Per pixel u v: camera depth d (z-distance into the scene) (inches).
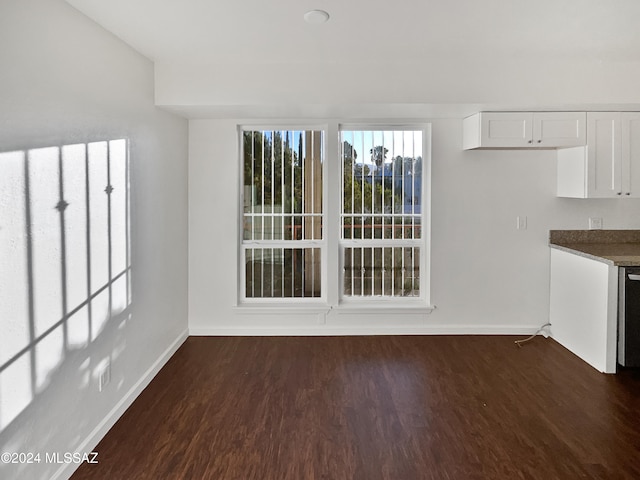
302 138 175.9
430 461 94.2
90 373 97.6
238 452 97.3
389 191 177.8
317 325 176.9
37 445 78.7
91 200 98.0
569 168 162.1
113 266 109.0
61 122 86.3
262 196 177.9
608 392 126.2
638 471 90.4
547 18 104.6
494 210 173.2
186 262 172.1
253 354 156.3
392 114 159.3
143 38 115.3
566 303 161.9
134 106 123.2
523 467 92.0
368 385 131.1
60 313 85.5
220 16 102.4
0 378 69.2
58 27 85.8
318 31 112.8
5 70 70.2
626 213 172.1
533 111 150.8
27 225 75.5
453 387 129.7
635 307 135.6
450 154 171.3
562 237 173.0
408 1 95.3
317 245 178.4
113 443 100.7
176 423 109.5
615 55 132.7
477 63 139.2
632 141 151.4
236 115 161.8
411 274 178.9
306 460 94.6
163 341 147.0
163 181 145.9
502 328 175.9
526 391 127.0
